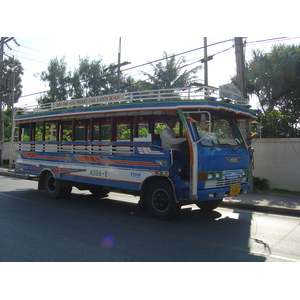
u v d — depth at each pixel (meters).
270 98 16.75
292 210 7.84
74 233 5.86
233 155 6.90
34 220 6.85
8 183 13.67
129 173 7.31
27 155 10.64
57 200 9.45
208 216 7.47
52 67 35.41
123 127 9.01
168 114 6.84
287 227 6.53
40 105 10.28
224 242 5.43
